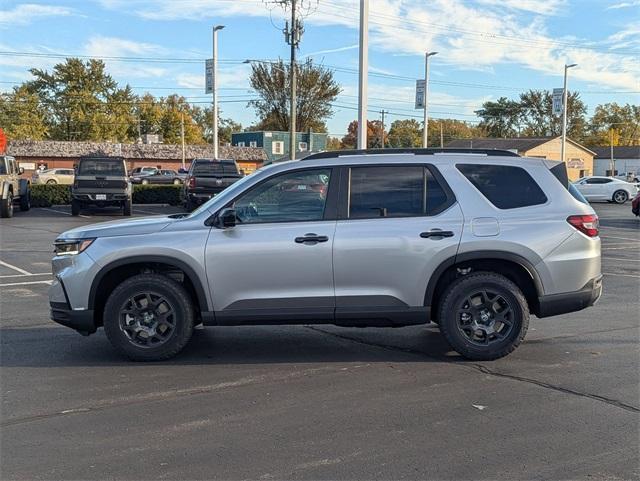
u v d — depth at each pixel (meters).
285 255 6.21
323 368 6.27
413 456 4.27
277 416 5.00
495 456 4.28
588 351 6.86
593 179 40.59
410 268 6.27
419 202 6.40
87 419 4.95
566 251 6.38
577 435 4.62
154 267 6.49
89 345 7.12
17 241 17.17
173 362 6.46
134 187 34.56
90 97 88.81
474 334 6.44
